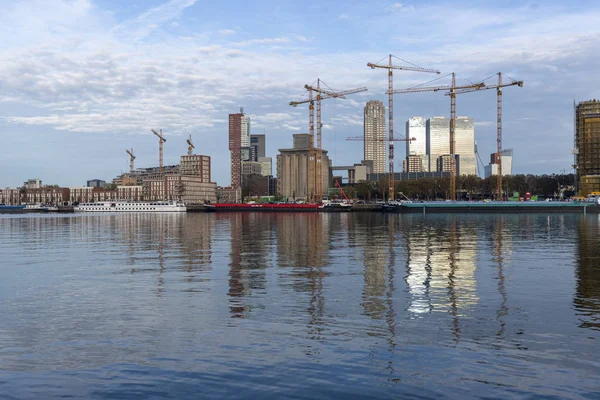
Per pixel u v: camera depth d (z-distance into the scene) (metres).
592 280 38.56
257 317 27.48
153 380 19.06
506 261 50.03
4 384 18.81
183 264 48.75
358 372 19.64
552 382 18.70
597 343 22.89
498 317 27.28
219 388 18.33
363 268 45.25
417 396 17.67
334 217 193.38
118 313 28.55
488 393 17.86
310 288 35.50
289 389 18.22
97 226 131.12
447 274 41.62
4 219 195.75
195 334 24.44
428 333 24.38
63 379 19.20
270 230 105.06
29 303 31.23
